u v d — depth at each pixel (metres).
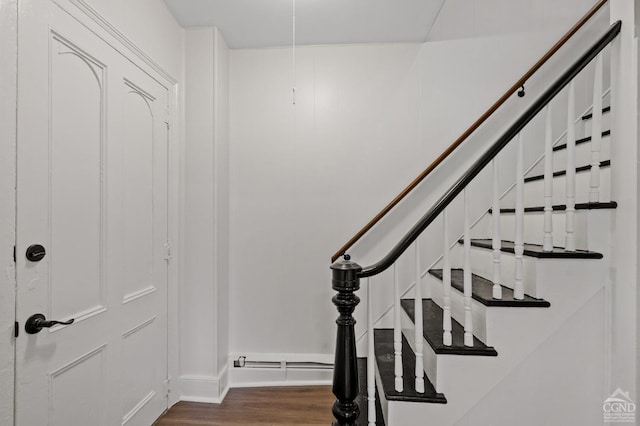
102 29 1.47
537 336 1.38
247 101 2.49
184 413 2.00
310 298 2.46
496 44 2.30
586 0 2.15
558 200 1.67
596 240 1.39
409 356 1.80
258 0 1.99
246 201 2.48
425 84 2.41
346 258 1.36
